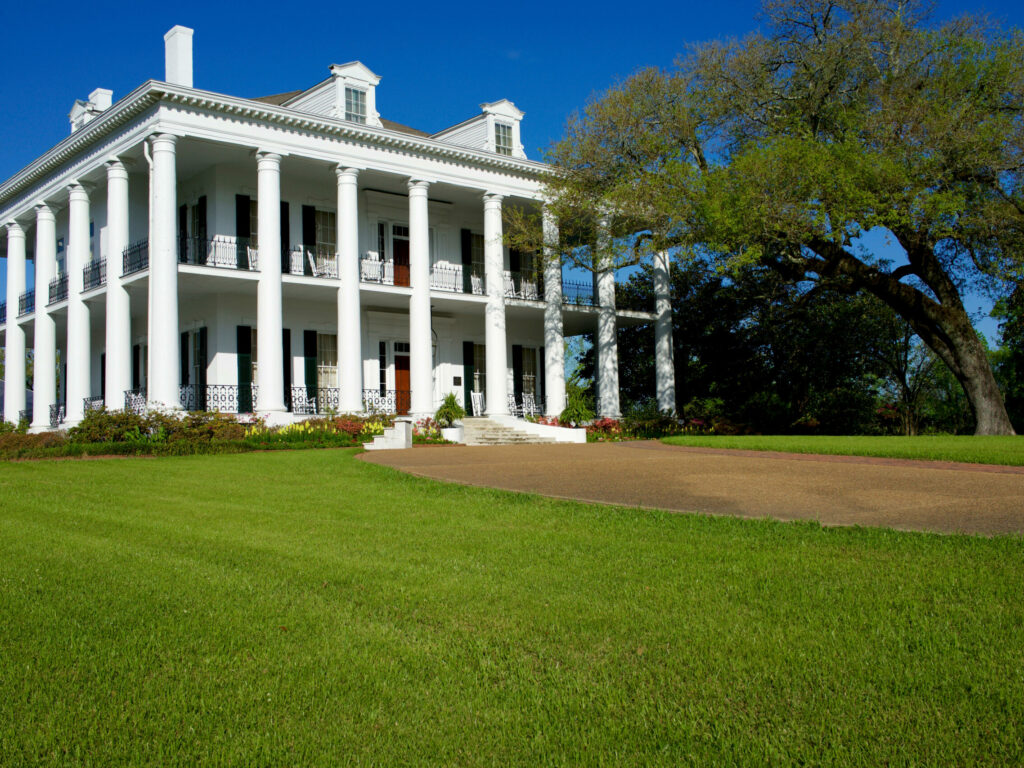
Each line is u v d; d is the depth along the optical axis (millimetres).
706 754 3119
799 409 33438
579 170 24859
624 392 37406
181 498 10414
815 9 23266
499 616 4840
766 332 32750
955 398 35500
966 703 3518
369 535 7645
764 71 23547
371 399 27172
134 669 3996
